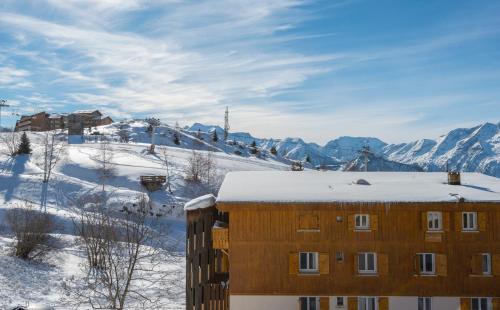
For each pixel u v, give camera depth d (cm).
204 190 11025
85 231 7169
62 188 10194
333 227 3978
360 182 4297
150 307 4978
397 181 4441
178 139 18412
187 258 4219
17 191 9831
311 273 3972
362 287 3947
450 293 3931
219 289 4309
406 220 3962
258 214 3994
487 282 3922
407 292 3944
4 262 6044
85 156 12719
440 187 4197
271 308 3966
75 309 4925
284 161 19938
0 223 7925
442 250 3947
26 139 12525
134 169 11850
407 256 3959
